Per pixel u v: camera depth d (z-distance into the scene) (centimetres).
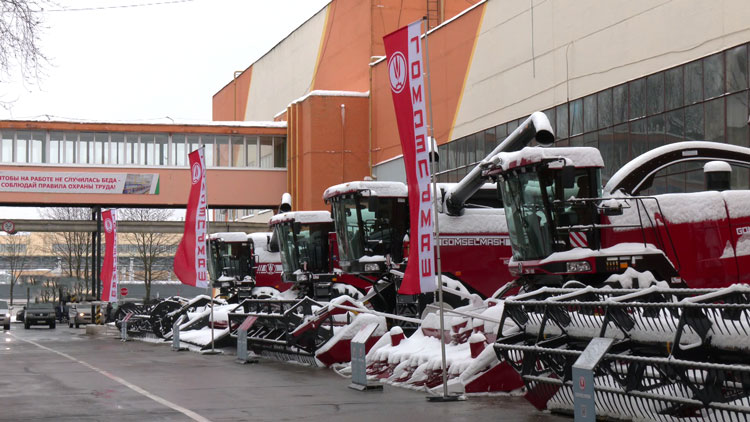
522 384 1155
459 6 4544
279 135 4859
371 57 4412
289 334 1711
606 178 2731
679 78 2419
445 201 1939
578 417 841
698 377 798
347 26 4759
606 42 2719
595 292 956
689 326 802
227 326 2352
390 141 4194
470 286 1931
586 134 2819
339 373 1512
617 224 1487
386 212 2047
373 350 1469
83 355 2138
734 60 2225
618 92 2669
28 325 4781
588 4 2798
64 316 5959
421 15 4522
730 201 1513
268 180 4828
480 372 1152
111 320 4169
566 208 1495
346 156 4422
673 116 2442
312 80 5272
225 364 1778
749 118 2088
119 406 1097
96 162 4588
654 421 852
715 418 772
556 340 976
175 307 2817
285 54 5756
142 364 1800
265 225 5034
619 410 892
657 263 1438
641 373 834
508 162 1545
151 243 7075
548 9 3002
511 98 3222
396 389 1265
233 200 4788
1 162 4453
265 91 6162
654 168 1588
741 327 766
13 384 1390
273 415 1009
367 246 2048
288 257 2577
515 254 1593
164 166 4659
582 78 2833
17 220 4622
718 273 1494
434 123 3791
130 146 4638
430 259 1153
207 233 2156
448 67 3672
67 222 4688
